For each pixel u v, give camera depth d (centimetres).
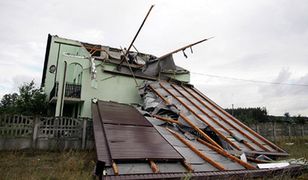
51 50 1953
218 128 1038
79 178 562
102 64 1488
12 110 1608
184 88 1528
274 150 995
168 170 588
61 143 950
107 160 568
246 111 4494
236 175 557
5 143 862
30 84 1869
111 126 833
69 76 1800
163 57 1516
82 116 1343
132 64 1694
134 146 672
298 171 666
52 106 1756
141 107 1312
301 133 1908
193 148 768
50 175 577
